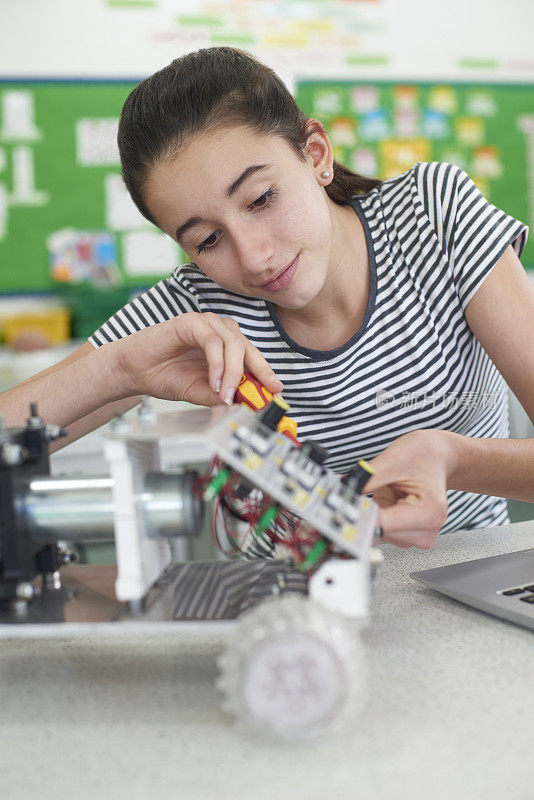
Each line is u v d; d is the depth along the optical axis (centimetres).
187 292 108
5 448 53
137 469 54
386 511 60
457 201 97
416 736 44
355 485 56
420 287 99
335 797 39
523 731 44
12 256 283
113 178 285
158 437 50
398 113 305
